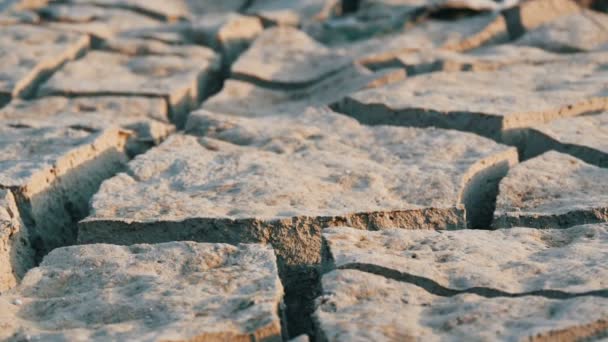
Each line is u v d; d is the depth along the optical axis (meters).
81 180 0.93
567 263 0.76
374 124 1.04
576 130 0.97
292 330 0.79
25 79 1.15
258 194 0.85
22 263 0.84
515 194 0.86
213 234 0.82
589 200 0.84
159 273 0.77
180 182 0.88
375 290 0.73
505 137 0.98
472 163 0.90
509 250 0.78
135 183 0.89
